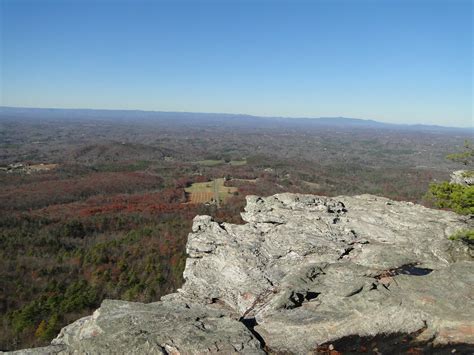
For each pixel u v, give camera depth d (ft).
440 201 92.12
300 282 69.82
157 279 192.65
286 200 99.76
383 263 75.10
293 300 65.36
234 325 56.80
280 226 92.63
